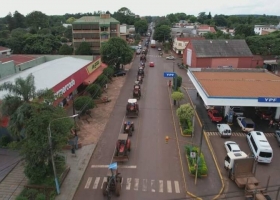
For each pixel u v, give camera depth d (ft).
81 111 115.24
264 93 116.98
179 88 164.76
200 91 122.62
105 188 70.33
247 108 139.54
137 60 285.02
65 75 136.87
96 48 294.87
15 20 452.76
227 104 108.27
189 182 78.33
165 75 156.46
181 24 543.80
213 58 213.87
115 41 214.48
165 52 338.54
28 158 71.67
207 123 120.26
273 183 77.92
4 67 138.21
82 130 111.45
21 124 74.18
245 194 71.31
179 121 120.67
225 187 76.33
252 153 93.71
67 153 92.79
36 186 73.61
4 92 101.04
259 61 225.56
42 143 69.31
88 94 148.56
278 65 217.36
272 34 265.13
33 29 368.48
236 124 119.44
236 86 129.18
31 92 81.35
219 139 105.70
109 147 98.27
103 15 304.09
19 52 277.44
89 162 88.53
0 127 96.12
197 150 90.89
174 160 89.92
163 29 382.42
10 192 72.54
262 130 113.91
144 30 526.98
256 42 247.50
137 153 94.07
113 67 208.54
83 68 155.02
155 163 87.97
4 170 81.56
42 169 73.82
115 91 169.89
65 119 75.72
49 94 81.35
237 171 76.48
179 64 253.65
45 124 70.85
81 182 78.18
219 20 612.70
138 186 76.18
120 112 133.28
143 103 147.43
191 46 226.17
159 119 125.08
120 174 81.61
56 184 71.00
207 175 81.97
